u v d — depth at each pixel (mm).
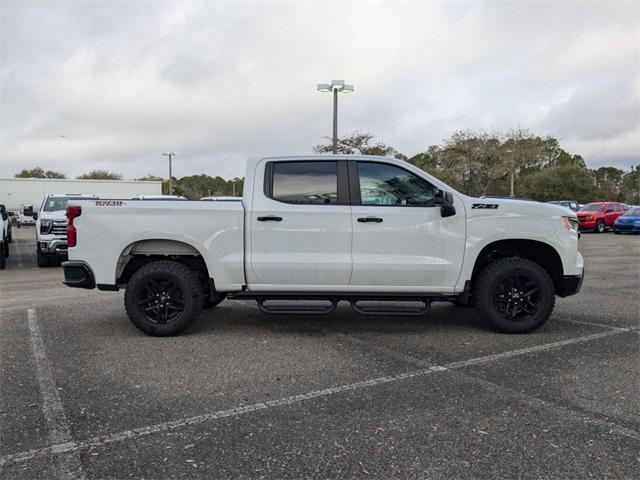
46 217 13453
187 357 5090
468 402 3912
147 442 3287
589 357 5035
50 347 5449
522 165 42875
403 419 3611
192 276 5848
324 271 5688
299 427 3492
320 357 5082
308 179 5812
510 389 4184
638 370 4641
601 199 58250
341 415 3682
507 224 5770
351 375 4543
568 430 3428
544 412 3721
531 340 5684
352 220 5676
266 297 5879
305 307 5859
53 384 4332
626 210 29609
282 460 3053
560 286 6094
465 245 5734
